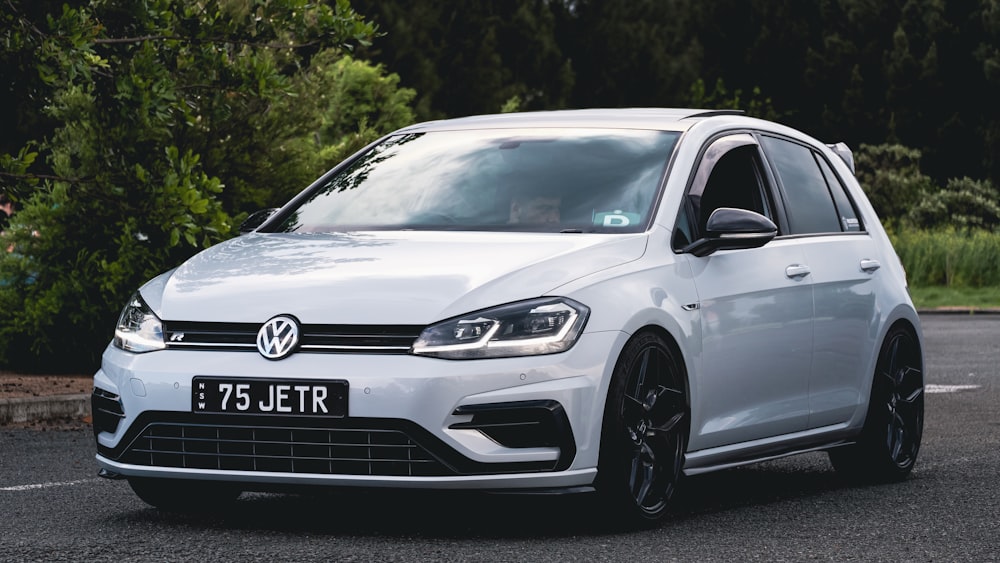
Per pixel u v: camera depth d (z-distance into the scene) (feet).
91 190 43.29
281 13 41.86
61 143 50.72
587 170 24.22
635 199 23.43
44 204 49.83
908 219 144.87
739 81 181.88
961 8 165.27
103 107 42.50
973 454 31.96
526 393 20.06
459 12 154.92
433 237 22.77
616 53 175.63
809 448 26.25
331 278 21.09
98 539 21.02
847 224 28.48
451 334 20.02
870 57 170.60
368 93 84.28
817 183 28.09
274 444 20.26
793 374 25.25
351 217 24.52
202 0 51.31
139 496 23.22
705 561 19.65
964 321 88.28
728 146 25.62
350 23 42.39
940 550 20.70
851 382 27.12
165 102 40.81
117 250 50.26
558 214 23.36
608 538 21.16
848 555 20.25
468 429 19.88
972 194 147.23
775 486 27.53
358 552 19.90
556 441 20.30
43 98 40.73
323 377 19.95
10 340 50.39
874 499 25.73
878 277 28.25
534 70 165.68
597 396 20.59
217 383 20.36
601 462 20.86
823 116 171.53
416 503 24.36
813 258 26.25
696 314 22.71
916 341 29.22
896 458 28.19
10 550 20.17
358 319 20.20
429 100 141.59
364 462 20.01
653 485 22.06
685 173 24.09
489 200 23.99
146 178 42.32
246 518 22.89
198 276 22.08
